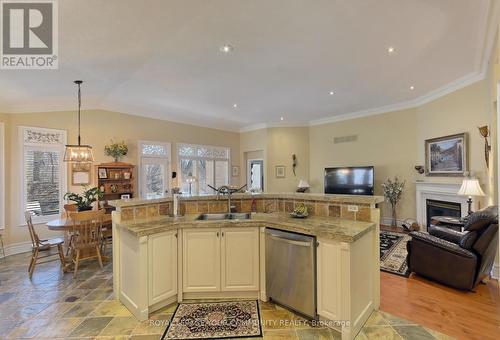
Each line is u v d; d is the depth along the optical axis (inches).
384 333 86.3
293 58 135.9
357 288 87.3
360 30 109.3
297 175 315.3
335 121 290.4
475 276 114.5
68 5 84.7
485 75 157.8
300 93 200.4
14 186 183.3
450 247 118.6
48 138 196.1
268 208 131.1
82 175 208.8
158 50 123.1
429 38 117.8
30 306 105.8
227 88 185.6
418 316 96.6
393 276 133.3
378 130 255.8
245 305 103.9
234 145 345.1
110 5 86.1
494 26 106.3
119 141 230.5
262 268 107.7
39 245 141.7
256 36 112.0
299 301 95.0
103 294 116.3
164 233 102.2
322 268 89.3
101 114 220.4
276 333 86.1
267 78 165.8
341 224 97.7
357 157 272.2
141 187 244.5
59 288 123.0
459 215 184.7
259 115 280.2
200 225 106.0
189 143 291.4
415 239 131.1
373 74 162.6
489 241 113.3
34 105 189.5
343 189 270.5
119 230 110.5
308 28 106.6
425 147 217.3
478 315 96.9
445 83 183.6
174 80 166.9
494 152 137.1
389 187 238.7
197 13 93.7
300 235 94.7
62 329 89.7
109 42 112.0
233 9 92.0
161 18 95.7
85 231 143.9
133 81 167.3
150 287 97.1
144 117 250.2
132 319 95.3
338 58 137.3
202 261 107.3
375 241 100.6
